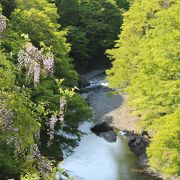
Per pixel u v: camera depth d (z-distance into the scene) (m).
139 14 36.53
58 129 27.12
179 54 23.17
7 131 7.89
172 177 23.06
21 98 8.02
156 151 19.28
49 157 24.97
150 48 27.44
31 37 29.42
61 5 53.00
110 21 59.03
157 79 23.45
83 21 54.12
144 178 23.94
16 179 15.30
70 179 9.55
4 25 9.88
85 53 50.53
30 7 35.56
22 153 8.20
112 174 24.62
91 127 31.94
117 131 31.30
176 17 27.12
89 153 27.38
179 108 21.08
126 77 32.81
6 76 7.93
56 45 30.02
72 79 29.56
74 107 26.22
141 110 26.50
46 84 23.48
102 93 41.47
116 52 36.09
